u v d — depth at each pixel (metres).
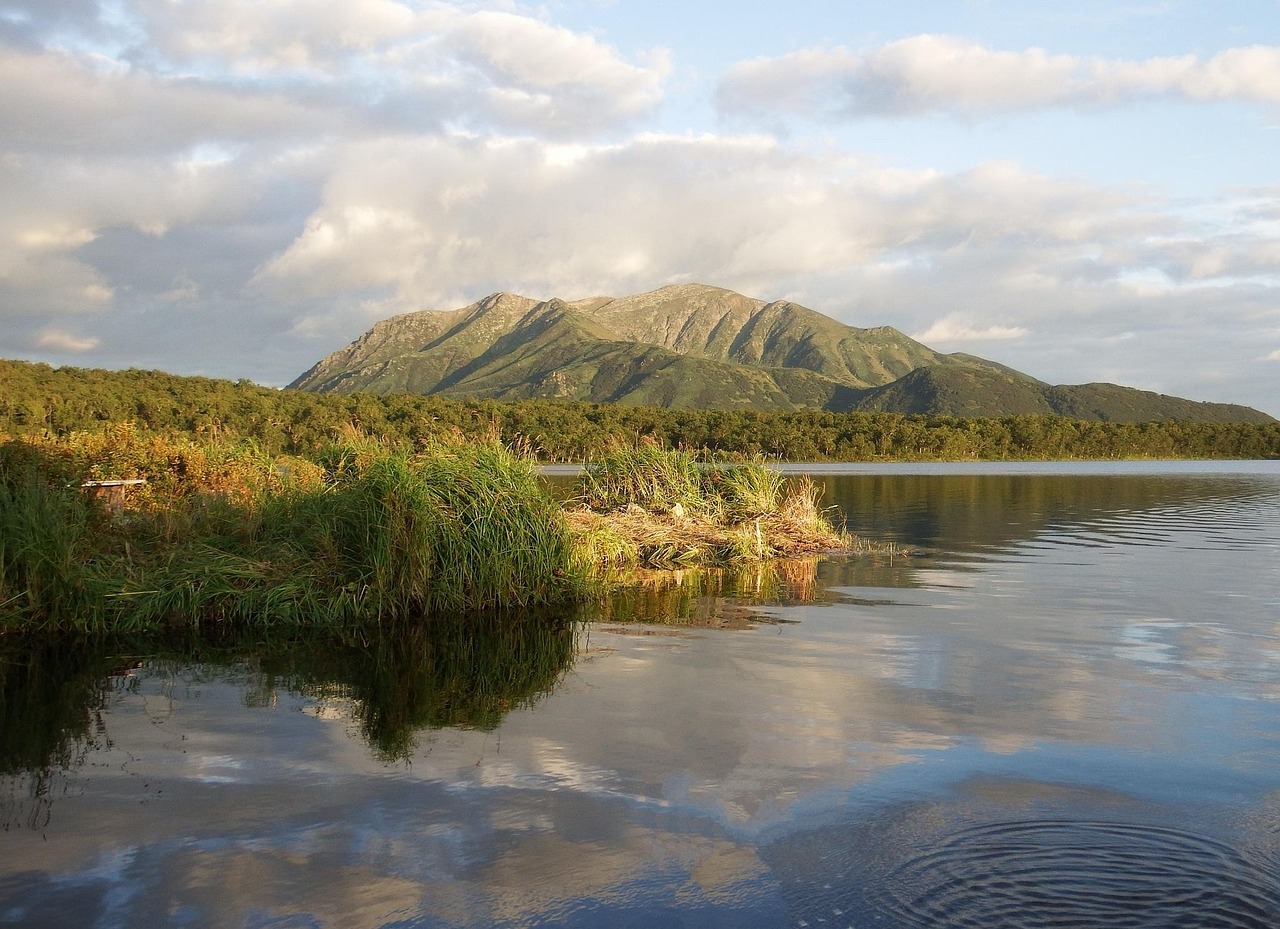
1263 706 7.16
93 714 7.01
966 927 3.88
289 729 6.61
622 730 6.57
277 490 14.81
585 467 22.22
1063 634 10.06
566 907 4.03
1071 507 31.53
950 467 91.88
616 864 4.44
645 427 109.88
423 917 3.94
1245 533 22.05
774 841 4.70
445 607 11.89
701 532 18.17
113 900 4.08
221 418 71.38
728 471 21.77
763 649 9.36
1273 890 4.21
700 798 5.27
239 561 11.73
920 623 10.79
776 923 3.91
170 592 10.82
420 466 13.35
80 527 11.28
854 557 17.69
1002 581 14.27
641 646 9.57
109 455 15.54
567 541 13.44
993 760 5.90
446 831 4.81
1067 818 4.97
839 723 6.73
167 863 4.44
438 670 8.50
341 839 4.71
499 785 5.47
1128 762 5.86
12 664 8.77
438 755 6.02
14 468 13.26
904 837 4.74
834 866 4.43
